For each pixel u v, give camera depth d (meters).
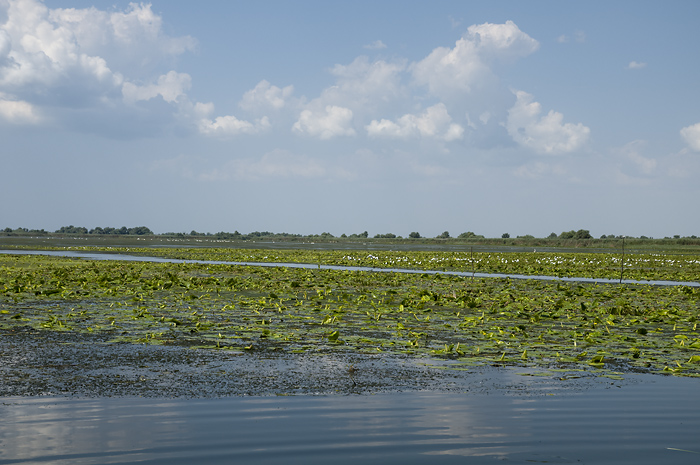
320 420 7.09
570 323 16.61
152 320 15.36
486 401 8.09
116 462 5.64
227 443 6.22
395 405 7.84
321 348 12.00
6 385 8.64
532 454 6.02
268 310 18.12
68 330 13.61
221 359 10.75
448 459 5.84
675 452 6.11
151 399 7.98
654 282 35.09
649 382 9.38
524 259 58.75
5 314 16.06
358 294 23.84
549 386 9.05
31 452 5.88
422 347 12.34
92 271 33.72
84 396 8.10
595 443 6.36
